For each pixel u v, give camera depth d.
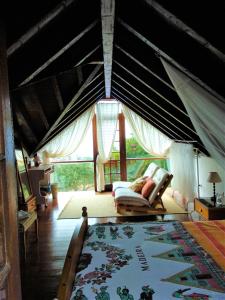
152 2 1.68
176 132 5.08
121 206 5.14
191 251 2.07
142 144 7.46
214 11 1.63
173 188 6.36
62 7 1.78
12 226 0.87
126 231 2.59
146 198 5.18
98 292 1.55
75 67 3.06
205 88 2.10
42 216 5.12
